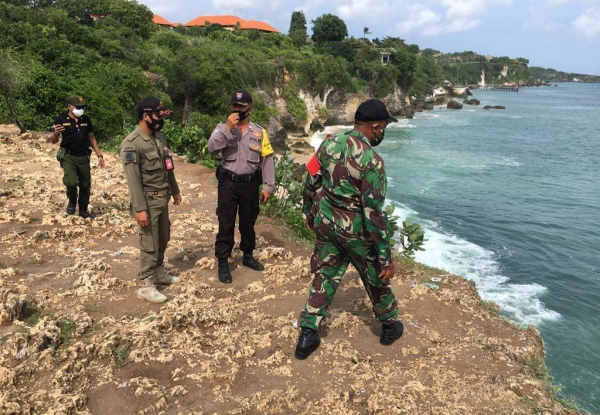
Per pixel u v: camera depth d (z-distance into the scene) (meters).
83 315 3.34
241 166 4.02
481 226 23.55
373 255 2.79
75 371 2.72
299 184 7.00
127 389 2.60
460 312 3.79
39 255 4.56
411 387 2.68
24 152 10.02
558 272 17.88
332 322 3.43
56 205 6.44
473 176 36.00
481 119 82.50
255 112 47.22
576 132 64.56
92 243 5.09
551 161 43.06
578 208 27.42
